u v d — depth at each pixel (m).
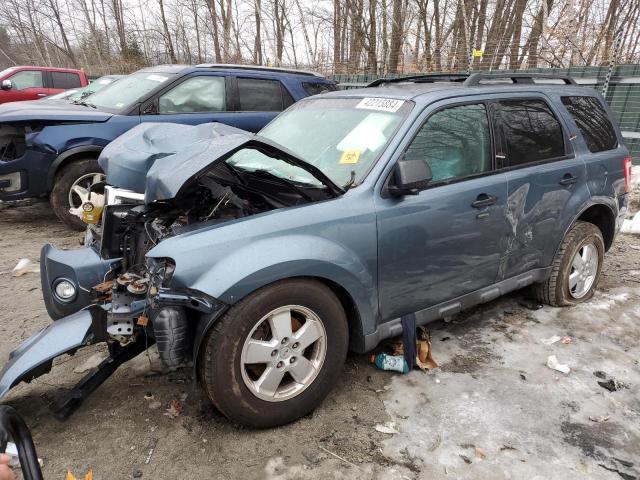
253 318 2.43
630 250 5.82
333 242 2.65
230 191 2.80
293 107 3.97
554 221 3.79
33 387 3.02
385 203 2.84
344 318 2.78
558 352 3.48
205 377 2.42
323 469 2.39
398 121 3.05
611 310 4.16
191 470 2.38
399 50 17.38
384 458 2.46
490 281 3.52
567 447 2.54
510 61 15.55
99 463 2.42
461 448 2.53
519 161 3.55
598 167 4.07
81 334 2.48
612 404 2.91
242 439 2.59
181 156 2.65
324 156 3.15
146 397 2.92
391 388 3.04
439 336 3.71
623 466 2.43
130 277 2.74
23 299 4.27
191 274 2.31
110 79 9.02
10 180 5.68
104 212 3.05
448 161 3.17
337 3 19.55
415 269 3.01
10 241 5.79
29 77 12.98
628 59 12.62
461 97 3.31
